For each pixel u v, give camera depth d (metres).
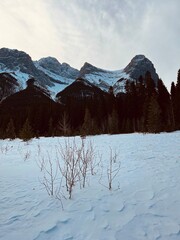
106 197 4.19
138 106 53.75
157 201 3.96
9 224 3.15
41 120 54.06
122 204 3.85
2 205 3.84
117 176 5.65
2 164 7.84
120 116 54.53
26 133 19.75
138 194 4.32
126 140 15.79
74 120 57.09
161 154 8.79
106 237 2.82
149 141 14.16
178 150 9.56
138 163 7.21
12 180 5.46
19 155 10.35
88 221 3.24
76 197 4.21
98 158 8.34
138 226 3.10
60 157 9.07
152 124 26.89
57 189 4.69
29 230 2.99
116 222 3.21
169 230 2.98
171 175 5.58
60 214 3.47
